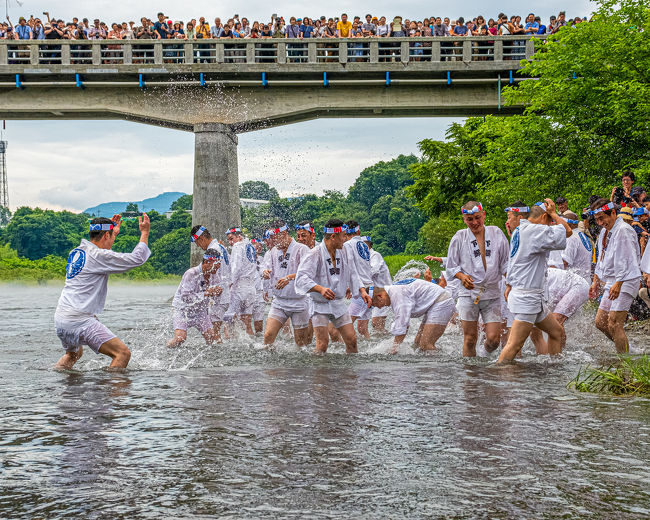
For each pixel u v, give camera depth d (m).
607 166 20.78
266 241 10.74
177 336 10.52
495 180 25.80
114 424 4.91
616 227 8.59
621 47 20.41
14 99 30.44
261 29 30.53
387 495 3.44
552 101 21.70
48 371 7.64
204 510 3.27
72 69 29.41
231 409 5.38
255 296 13.00
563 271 9.76
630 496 3.41
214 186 30.55
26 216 111.81
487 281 8.75
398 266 40.78
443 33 30.19
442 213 36.44
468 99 30.05
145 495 3.48
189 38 30.25
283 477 3.73
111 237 7.99
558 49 21.45
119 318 16.88
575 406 5.39
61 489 3.57
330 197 44.84
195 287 10.72
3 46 29.70
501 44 28.86
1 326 14.35
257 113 30.42
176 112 30.62
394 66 29.19
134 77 29.94
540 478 3.67
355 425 4.82
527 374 7.01
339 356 8.85
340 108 30.47
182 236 83.38
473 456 4.07
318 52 30.23
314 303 9.40
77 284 7.73
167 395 5.99
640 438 4.42
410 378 6.83
